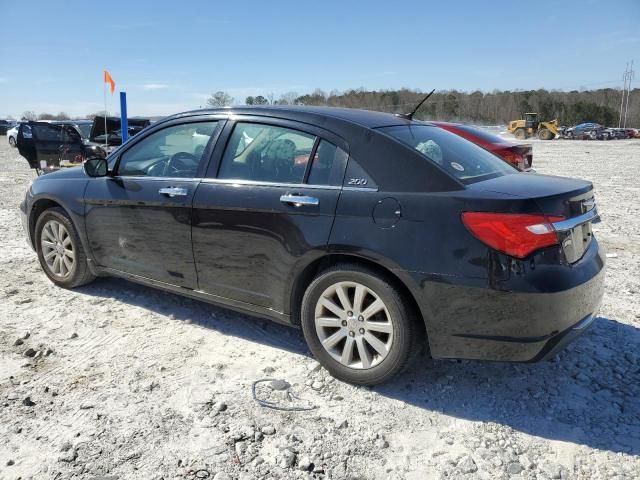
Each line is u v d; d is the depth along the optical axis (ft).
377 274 10.25
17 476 8.32
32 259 19.45
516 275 9.20
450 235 9.54
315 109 12.09
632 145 130.31
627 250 22.25
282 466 8.66
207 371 11.56
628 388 11.09
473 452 9.12
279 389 10.86
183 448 9.04
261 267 11.75
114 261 14.69
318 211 10.74
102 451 8.91
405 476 8.53
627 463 8.83
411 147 10.55
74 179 15.56
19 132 49.80
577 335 10.01
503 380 11.38
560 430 9.71
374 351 10.82
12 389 10.70
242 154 12.30
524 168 29.01
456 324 9.69
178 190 12.82
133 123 57.67
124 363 11.85
